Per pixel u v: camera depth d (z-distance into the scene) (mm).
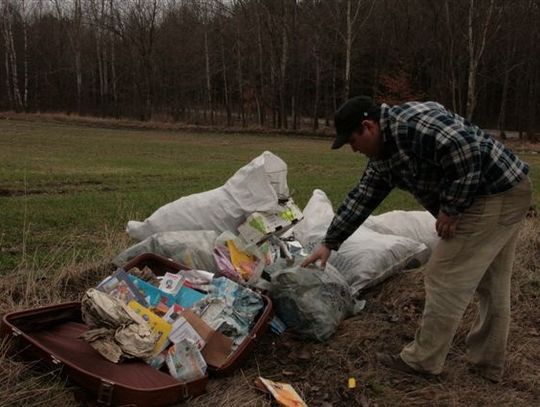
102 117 52094
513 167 3299
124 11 52156
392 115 3252
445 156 3129
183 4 52344
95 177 15758
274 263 4375
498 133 46562
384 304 4633
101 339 3221
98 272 5039
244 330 3598
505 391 3600
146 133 39344
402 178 3406
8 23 54062
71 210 9781
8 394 2992
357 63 52594
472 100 36156
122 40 54531
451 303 3400
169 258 4305
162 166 19938
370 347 3941
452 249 3379
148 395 2879
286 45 44156
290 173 19375
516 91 49469
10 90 56094
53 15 59750
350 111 3279
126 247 5637
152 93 51969
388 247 4887
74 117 47719
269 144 33812
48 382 3076
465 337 4176
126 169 18344
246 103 51312
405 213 5801
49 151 24000
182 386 3031
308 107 57406
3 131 34938
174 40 52031
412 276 5051
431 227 5621
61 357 3143
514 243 3521
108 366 3113
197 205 4766
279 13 44500
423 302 4648
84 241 7305
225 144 32844
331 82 54031
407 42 49375
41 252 6684
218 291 3752
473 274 3363
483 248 3359
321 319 3873
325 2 45094
